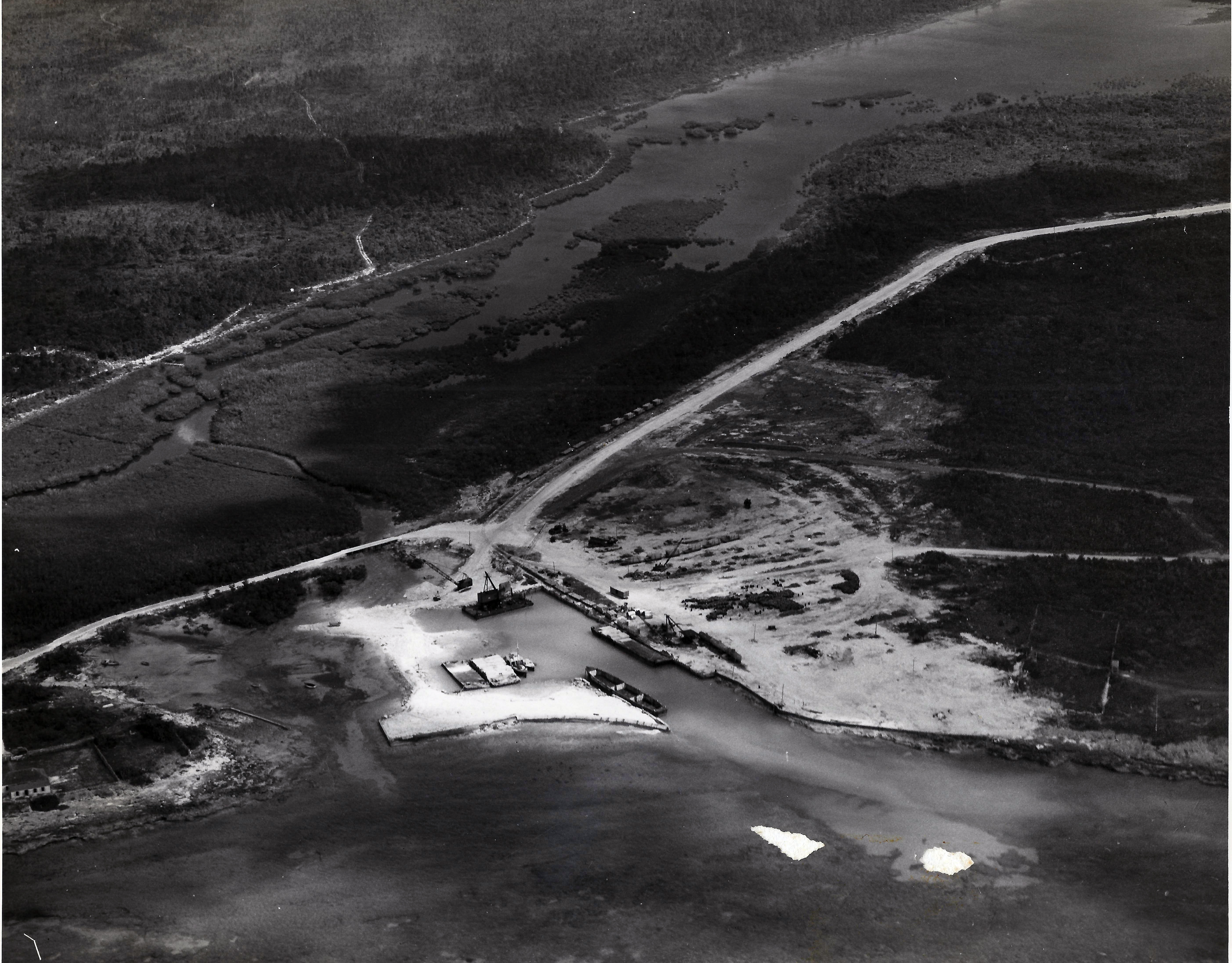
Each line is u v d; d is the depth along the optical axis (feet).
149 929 366.22
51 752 457.27
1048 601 525.75
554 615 550.36
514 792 430.20
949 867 388.98
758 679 489.67
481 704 482.28
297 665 518.78
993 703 469.98
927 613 525.34
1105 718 459.73
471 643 528.22
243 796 433.48
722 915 367.66
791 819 412.98
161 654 531.50
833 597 542.16
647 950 353.10
